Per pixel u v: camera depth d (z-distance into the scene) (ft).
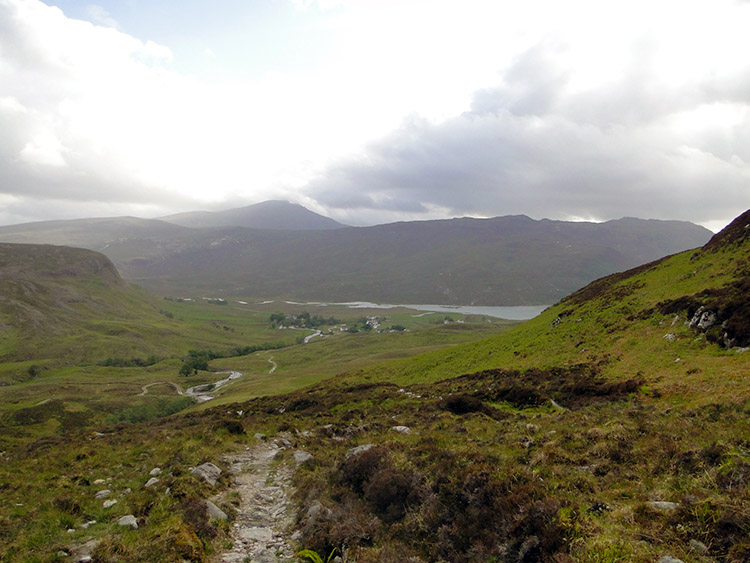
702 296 122.21
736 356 89.25
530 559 29.09
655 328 127.13
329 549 36.86
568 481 40.34
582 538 28.45
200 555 36.42
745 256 137.49
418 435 72.84
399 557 32.65
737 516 26.08
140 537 38.04
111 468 66.49
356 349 620.90
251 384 391.86
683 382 83.56
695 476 36.19
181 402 385.91
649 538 27.35
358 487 49.16
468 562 31.24
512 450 55.21
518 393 110.83
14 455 90.43
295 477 59.41
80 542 38.52
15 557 35.63
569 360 135.64
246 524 45.44
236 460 72.28
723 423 51.08
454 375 179.01
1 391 474.08
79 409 367.04
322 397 172.65
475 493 38.11
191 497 47.11
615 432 52.90
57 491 53.47
